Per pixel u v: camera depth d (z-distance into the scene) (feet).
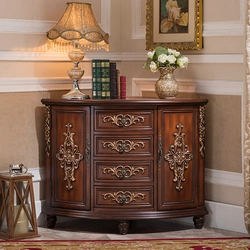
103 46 14.73
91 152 13.79
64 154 14.05
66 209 14.11
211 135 14.71
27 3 14.30
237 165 14.32
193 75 14.92
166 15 15.21
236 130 14.24
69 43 14.53
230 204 14.47
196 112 14.10
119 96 14.71
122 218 13.70
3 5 13.92
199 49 14.70
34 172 14.69
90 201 13.89
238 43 14.03
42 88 14.70
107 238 13.64
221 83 14.34
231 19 14.14
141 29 15.89
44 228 14.49
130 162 13.73
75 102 13.74
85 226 14.70
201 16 14.58
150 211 13.83
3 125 14.10
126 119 13.66
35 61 14.55
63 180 14.12
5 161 14.19
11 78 14.12
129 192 13.76
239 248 12.81
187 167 14.08
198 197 14.29
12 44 14.11
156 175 13.83
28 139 14.57
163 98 14.32
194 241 13.34
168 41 15.21
